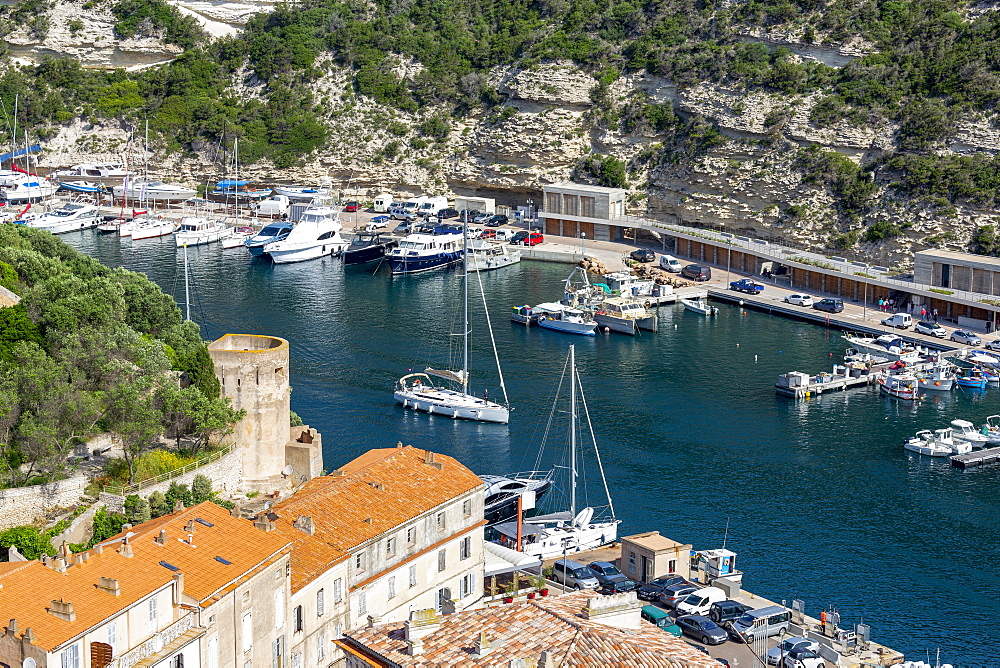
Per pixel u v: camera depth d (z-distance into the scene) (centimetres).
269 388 12788
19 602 7469
